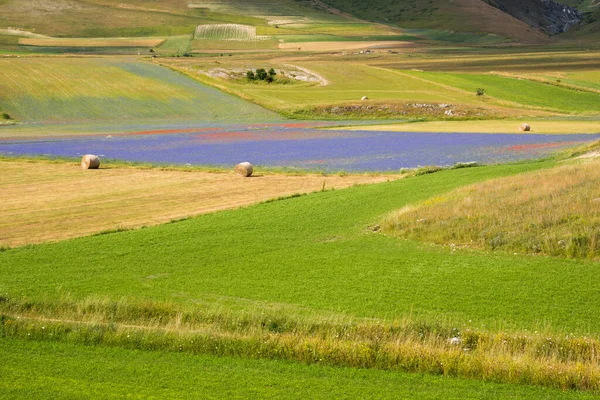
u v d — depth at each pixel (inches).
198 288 1048.8
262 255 1235.9
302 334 805.2
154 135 3189.0
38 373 710.5
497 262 1163.3
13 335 821.2
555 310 938.1
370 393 666.2
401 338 792.9
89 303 911.0
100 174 2170.3
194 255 1237.7
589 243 1187.9
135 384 684.7
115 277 1106.7
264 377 703.7
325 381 693.9
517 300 978.7
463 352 749.3
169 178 2095.2
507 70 6550.2
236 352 768.3
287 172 2197.3
